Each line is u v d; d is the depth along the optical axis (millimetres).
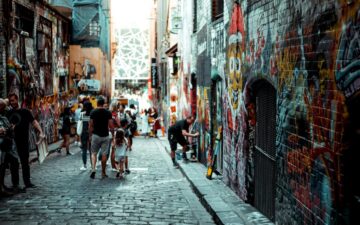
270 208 8148
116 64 74625
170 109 28938
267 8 7859
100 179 13008
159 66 44719
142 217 8805
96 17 31984
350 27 4730
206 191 10758
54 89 24516
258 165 9031
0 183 10375
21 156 11273
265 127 8547
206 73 14656
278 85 7262
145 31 74062
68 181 12539
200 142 16203
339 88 5004
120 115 20875
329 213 5355
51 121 23594
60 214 8883
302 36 6148
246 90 9344
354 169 4953
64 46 27297
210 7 13750
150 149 22547
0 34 15914
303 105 6152
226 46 11508
